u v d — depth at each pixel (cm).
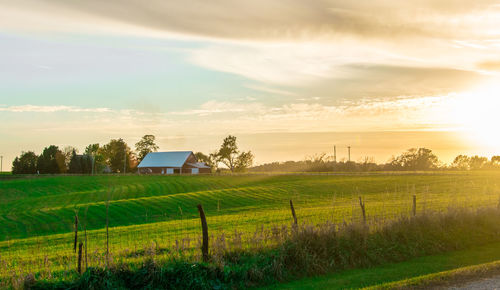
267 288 1266
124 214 4603
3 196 7350
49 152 13612
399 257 1593
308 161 13438
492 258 1591
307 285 1276
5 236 3753
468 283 1171
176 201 5375
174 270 1242
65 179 9781
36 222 4350
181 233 2533
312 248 1480
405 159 14850
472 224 1931
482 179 7106
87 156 13275
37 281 1167
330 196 5562
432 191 5509
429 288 1136
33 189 8169
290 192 6181
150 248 1480
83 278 1170
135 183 8800
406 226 1761
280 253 1422
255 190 6488
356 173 9669
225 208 4753
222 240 1493
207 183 8450
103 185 8550
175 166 12669
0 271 1459
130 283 1198
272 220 2912
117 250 1805
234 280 1287
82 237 2706
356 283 1275
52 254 1941
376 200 4497
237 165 15550
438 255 1664
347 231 1599
